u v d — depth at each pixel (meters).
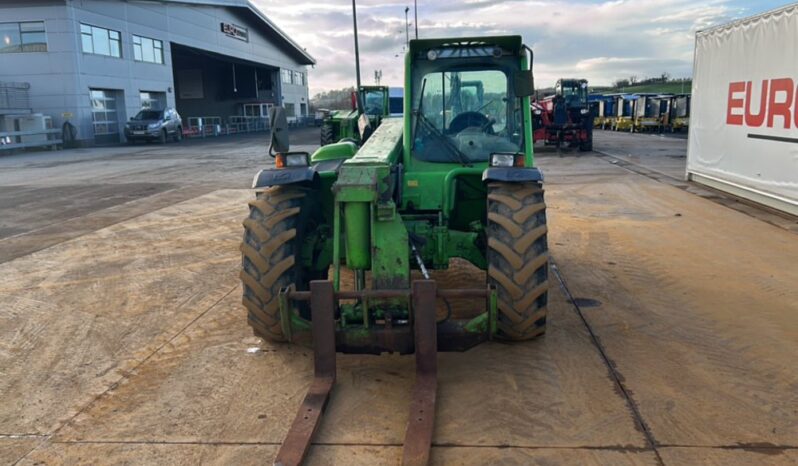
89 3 30.42
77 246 8.05
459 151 4.89
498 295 4.02
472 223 4.77
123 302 5.75
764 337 4.64
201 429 3.49
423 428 3.26
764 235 8.02
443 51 4.90
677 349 4.44
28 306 5.68
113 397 3.90
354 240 3.94
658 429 3.39
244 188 13.36
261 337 4.52
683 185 12.63
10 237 8.69
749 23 10.32
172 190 13.25
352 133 14.21
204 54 45.25
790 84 9.16
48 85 29.62
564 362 4.23
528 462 3.11
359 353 3.86
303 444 3.19
